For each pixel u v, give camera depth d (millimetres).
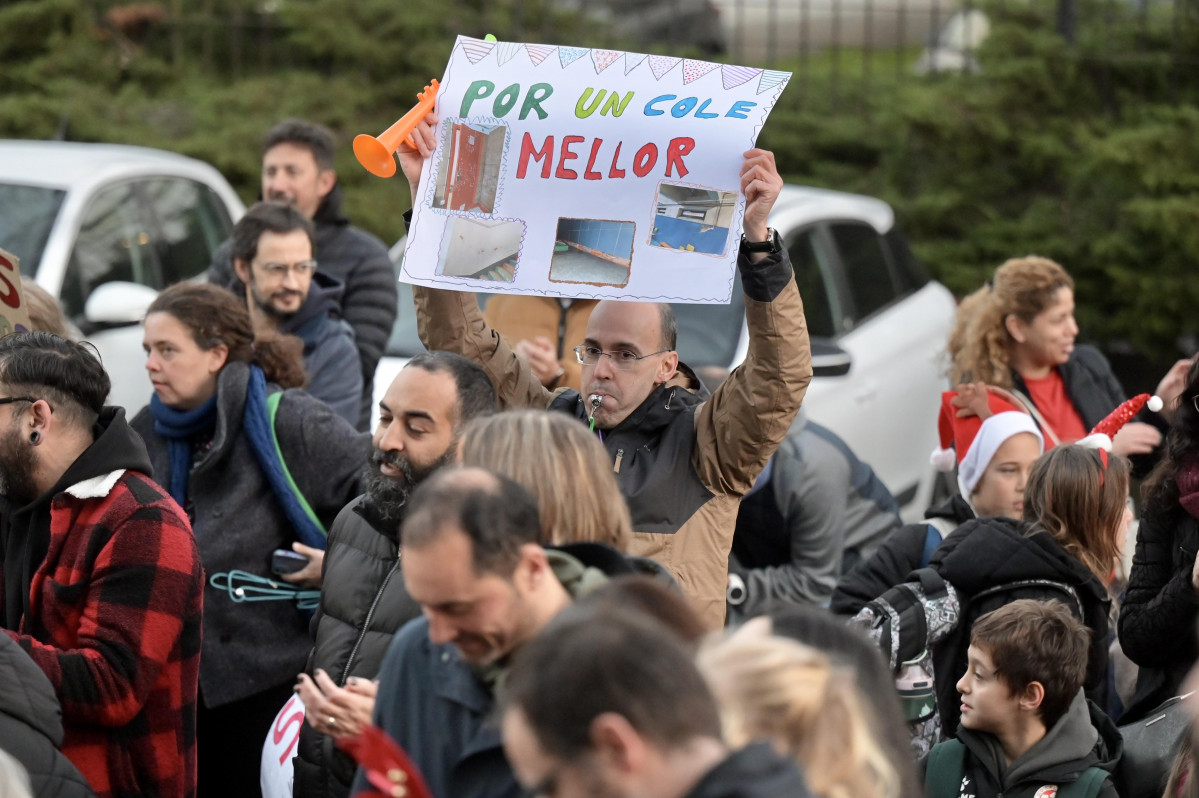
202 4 29266
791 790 4793
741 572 13312
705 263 9258
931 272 25891
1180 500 10289
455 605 6301
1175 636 10273
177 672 9320
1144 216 24516
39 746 7844
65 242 17625
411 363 9219
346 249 16641
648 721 4727
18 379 9117
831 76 29312
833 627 6320
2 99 26781
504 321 15070
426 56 28125
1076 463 10547
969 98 26500
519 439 7215
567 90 9406
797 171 27609
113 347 17281
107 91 27562
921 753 10156
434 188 9484
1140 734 9828
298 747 9156
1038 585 10289
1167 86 26750
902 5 29141
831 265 19984
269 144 16656
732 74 9320
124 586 9023
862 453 18875
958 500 11594
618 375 9680
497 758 6570
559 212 9398
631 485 9602
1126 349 25859
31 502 9344
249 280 14297
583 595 6355
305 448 11352
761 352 9430
